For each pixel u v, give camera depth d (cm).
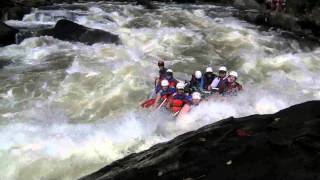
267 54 1539
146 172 519
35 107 1030
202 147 534
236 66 1408
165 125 912
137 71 1267
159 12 1989
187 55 1473
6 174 732
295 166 460
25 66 1287
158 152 565
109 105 1061
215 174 479
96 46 1459
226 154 509
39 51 1405
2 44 1452
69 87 1152
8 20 1745
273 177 451
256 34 1722
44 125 913
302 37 1752
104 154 780
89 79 1203
